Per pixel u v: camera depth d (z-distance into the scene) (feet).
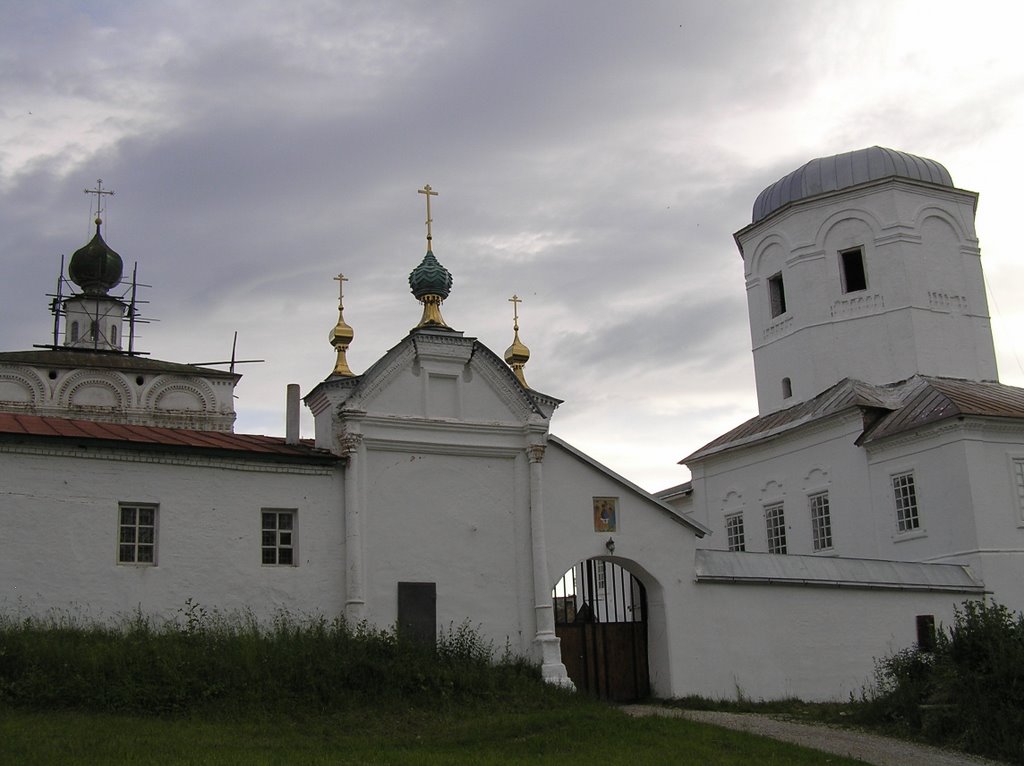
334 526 78.33
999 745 63.62
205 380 181.88
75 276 200.64
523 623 82.38
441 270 89.35
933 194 129.90
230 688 62.69
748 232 139.85
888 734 69.87
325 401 81.76
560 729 61.82
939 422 105.40
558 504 86.12
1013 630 70.59
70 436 70.69
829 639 92.32
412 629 78.64
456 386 84.79
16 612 67.26
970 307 128.36
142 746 50.47
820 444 120.57
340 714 63.21
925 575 98.68
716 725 66.85
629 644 88.07
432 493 82.07
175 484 73.92
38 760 46.47
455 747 57.72
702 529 90.48
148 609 71.10
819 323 129.29
